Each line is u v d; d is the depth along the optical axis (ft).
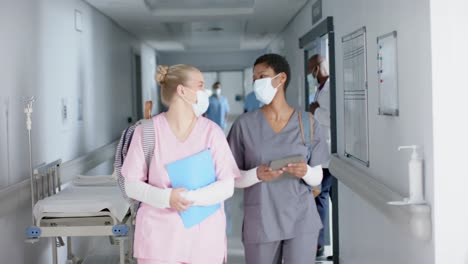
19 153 13.82
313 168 9.62
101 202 11.94
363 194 12.40
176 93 8.18
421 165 9.05
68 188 14.17
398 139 10.40
